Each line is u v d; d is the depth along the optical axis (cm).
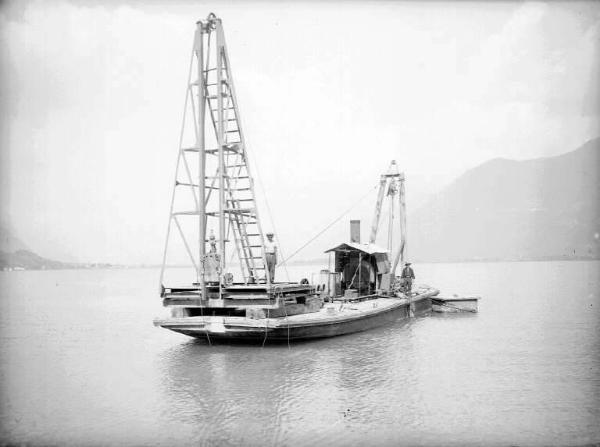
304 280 2322
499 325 2567
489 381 1460
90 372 1688
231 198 2233
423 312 3097
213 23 2150
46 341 2375
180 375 1589
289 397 1328
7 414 1234
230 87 2156
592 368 1606
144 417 1199
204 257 2056
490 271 11206
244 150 2162
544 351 1884
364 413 1195
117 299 5325
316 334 2058
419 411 1205
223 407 1257
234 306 1977
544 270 10469
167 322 2009
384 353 1859
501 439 1023
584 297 4100
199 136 2123
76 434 1096
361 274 2900
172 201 2130
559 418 1148
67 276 15912
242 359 1788
